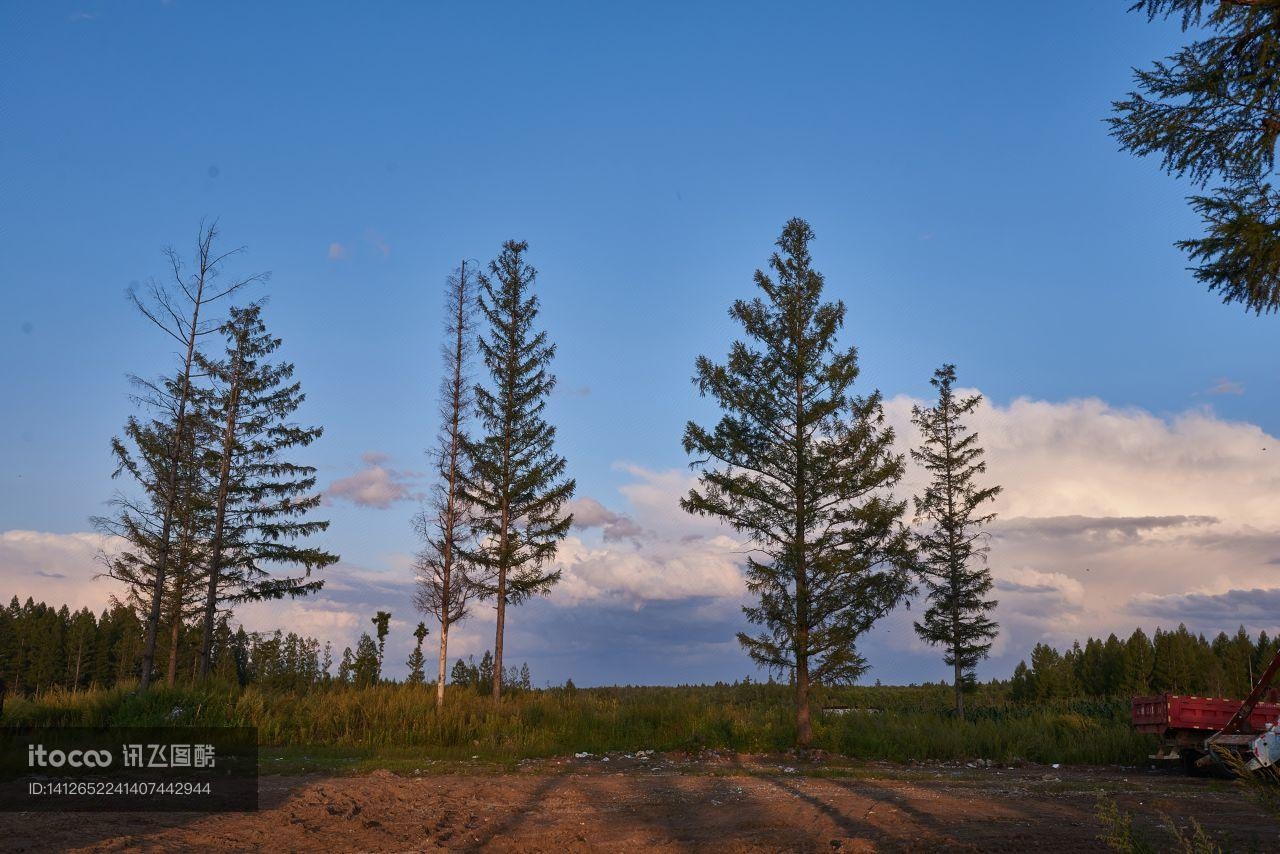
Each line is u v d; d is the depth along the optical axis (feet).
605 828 44.45
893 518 92.02
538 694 117.70
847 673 90.33
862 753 90.38
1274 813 22.44
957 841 38.86
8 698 80.53
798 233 99.91
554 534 113.70
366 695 97.04
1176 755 76.79
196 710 81.25
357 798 49.08
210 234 110.22
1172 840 39.27
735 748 90.74
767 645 92.27
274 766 67.36
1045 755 88.48
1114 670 228.63
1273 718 76.69
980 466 128.77
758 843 39.78
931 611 126.41
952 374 132.05
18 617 253.24
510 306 117.91
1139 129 27.99
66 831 38.42
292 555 126.31
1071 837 40.11
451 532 108.06
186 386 109.40
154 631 106.52
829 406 94.22
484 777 65.10
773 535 94.84
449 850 38.40
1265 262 26.08
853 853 37.14
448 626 105.60
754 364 97.55
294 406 130.00
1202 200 27.55
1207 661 228.02
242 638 145.48
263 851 36.94
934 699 191.62
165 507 109.91
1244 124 27.07
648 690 184.85
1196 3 26.55
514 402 115.24
